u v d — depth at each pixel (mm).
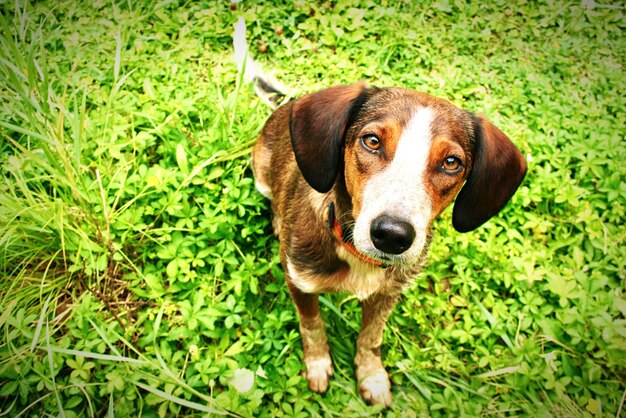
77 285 636
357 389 609
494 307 664
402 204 405
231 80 846
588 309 646
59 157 647
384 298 557
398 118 430
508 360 625
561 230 750
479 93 913
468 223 500
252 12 937
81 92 798
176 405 546
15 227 570
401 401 604
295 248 521
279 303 653
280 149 621
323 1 1022
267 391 568
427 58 950
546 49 1012
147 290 642
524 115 886
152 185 654
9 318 546
